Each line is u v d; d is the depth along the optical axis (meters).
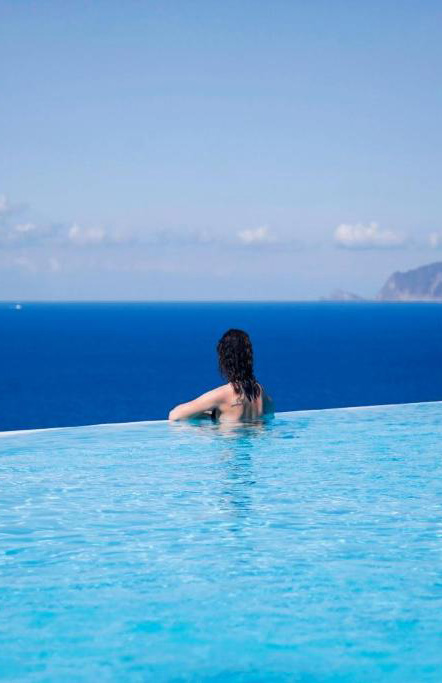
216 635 2.80
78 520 4.24
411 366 43.12
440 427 7.63
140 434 7.05
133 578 3.35
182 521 4.21
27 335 88.69
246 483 5.15
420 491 4.92
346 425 7.67
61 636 2.80
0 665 2.58
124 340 77.69
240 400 7.35
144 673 2.52
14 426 21.50
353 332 96.75
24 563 3.54
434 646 2.71
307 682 2.46
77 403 27.00
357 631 2.82
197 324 127.31
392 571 3.43
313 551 3.70
